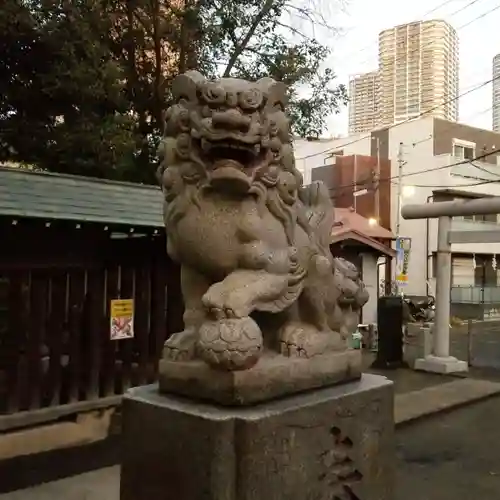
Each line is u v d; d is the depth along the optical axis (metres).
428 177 17.84
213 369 2.09
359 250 12.16
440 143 18.09
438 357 8.62
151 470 2.14
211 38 9.30
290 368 2.24
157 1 8.97
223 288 2.11
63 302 4.87
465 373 8.50
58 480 4.16
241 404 2.03
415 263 18.11
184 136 2.24
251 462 1.92
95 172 8.04
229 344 1.99
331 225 2.74
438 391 7.18
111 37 8.87
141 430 2.19
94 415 5.12
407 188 18.20
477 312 18.06
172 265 5.48
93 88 7.37
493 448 5.25
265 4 9.41
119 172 8.00
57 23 7.37
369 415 2.44
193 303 2.38
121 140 7.57
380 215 18.08
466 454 5.09
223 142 2.06
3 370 4.80
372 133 19.38
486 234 8.06
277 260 2.24
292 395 2.24
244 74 9.77
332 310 2.56
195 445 1.98
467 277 19.62
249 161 2.21
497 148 19.91
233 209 2.21
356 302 2.80
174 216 2.28
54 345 4.80
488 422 6.08
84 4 7.89
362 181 17.70
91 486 4.05
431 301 15.69
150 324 5.43
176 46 9.53
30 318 4.64
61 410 4.75
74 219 4.41
